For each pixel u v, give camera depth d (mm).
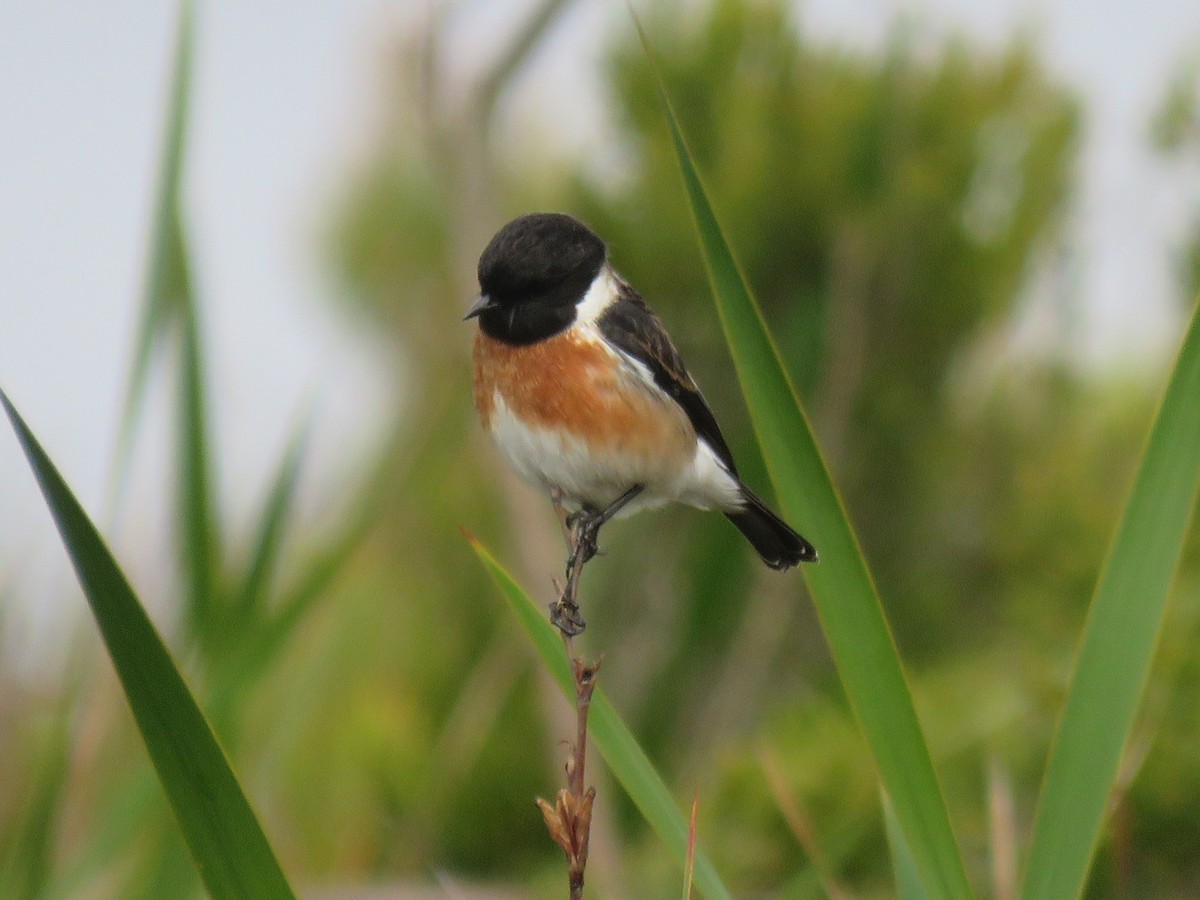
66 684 6902
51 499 4016
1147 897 9570
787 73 11750
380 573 11367
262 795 8258
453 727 11031
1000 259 11562
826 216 11484
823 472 4977
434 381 11953
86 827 6824
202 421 6762
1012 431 12047
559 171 12906
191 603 6688
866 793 10031
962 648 11789
